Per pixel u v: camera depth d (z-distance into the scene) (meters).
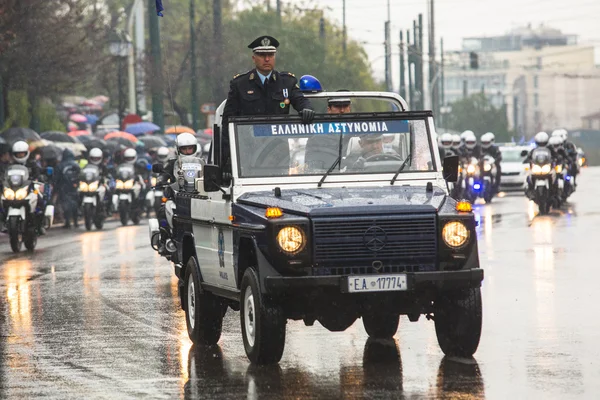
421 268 28.38
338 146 31.80
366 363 29.86
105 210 92.50
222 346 33.25
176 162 48.16
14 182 67.75
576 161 108.94
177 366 30.11
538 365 28.89
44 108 132.50
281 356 29.38
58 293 46.84
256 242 28.56
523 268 51.59
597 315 37.38
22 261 61.69
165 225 48.78
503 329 34.81
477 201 116.12
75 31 108.06
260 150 31.48
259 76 33.09
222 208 31.33
